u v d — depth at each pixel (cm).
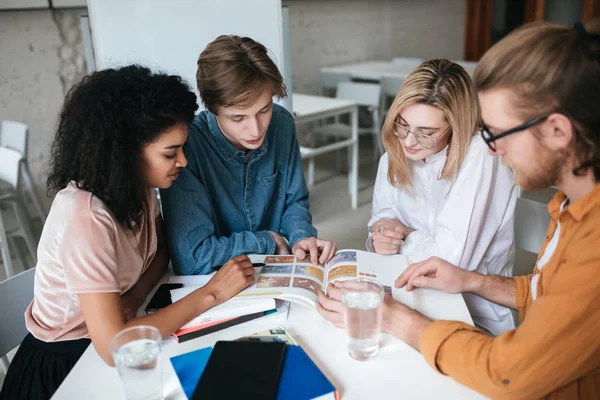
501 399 77
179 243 123
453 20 653
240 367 81
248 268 110
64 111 100
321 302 101
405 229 151
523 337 75
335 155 502
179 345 94
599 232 72
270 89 118
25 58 329
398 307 97
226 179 137
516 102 72
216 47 116
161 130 97
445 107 120
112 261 96
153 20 193
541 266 96
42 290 106
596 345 71
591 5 588
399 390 80
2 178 265
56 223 100
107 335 91
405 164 140
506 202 132
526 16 638
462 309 102
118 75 97
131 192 100
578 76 68
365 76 457
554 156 74
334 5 507
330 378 83
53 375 107
